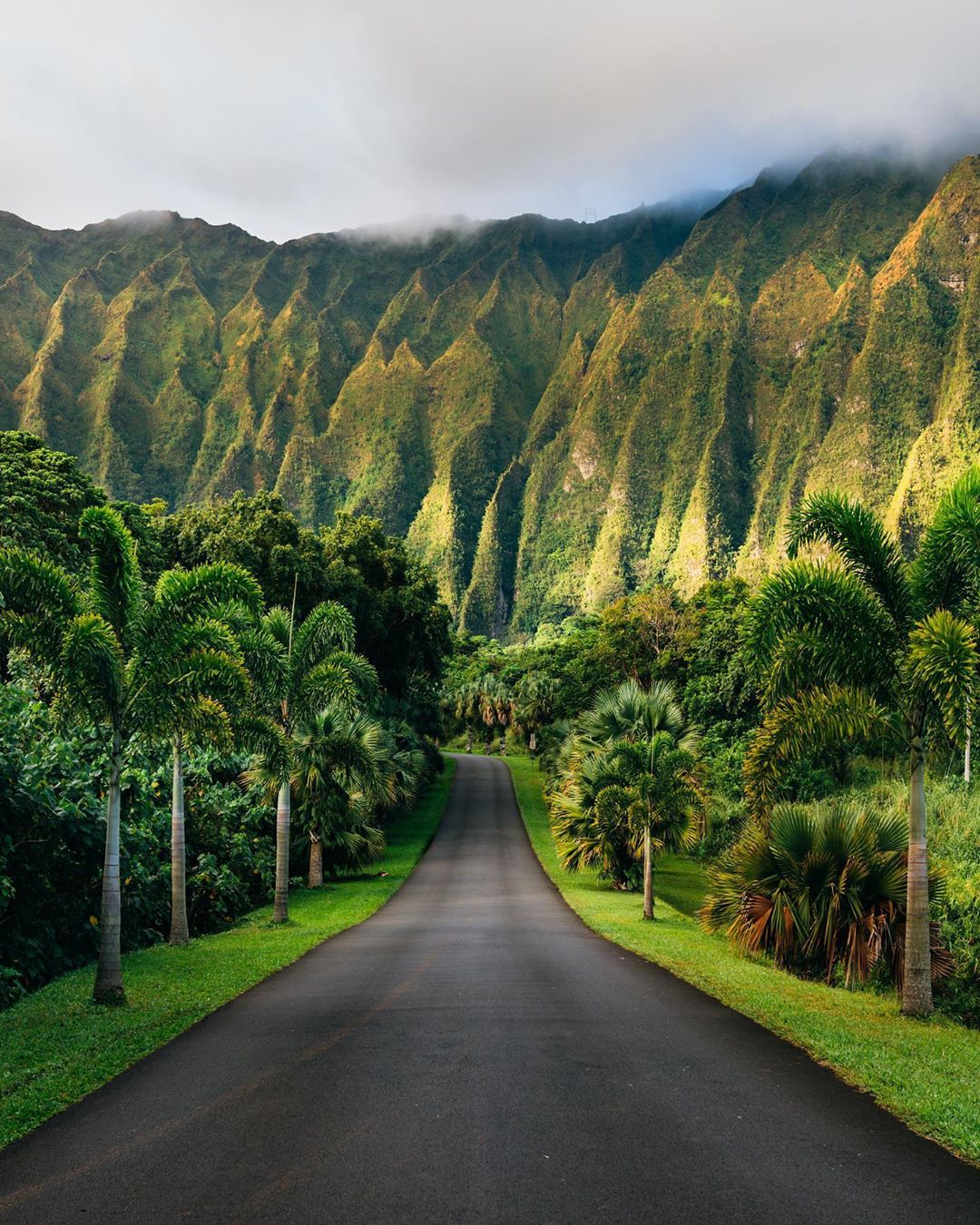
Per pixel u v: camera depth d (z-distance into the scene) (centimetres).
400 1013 1161
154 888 2127
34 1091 842
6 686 1866
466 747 12138
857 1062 905
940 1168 632
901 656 1388
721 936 2066
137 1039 1042
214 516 4962
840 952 1523
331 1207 569
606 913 2620
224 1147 678
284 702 2503
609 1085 820
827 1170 627
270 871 2922
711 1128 709
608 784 2838
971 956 1681
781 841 1627
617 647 7638
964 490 1357
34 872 1702
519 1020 1110
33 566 1395
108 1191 605
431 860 4269
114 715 1424
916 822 1347
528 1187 595
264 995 1320
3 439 4309
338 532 6162
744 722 5497
